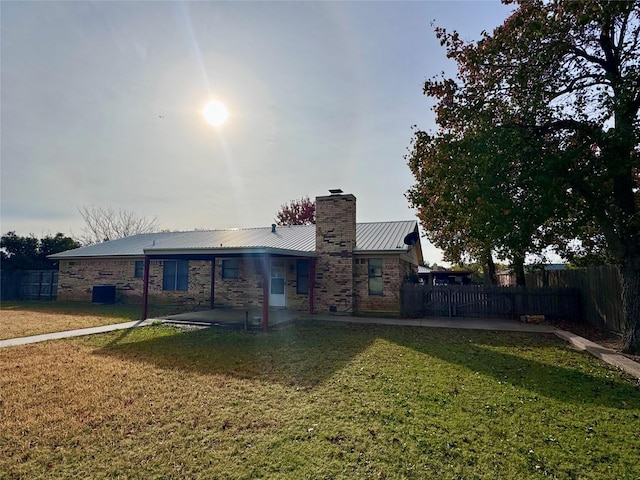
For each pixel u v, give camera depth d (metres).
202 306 16.75
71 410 4.61
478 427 4.04
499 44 8.24
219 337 9.57
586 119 7.91
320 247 14.77
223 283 16.66
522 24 7.79
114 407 4.70
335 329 10.79
